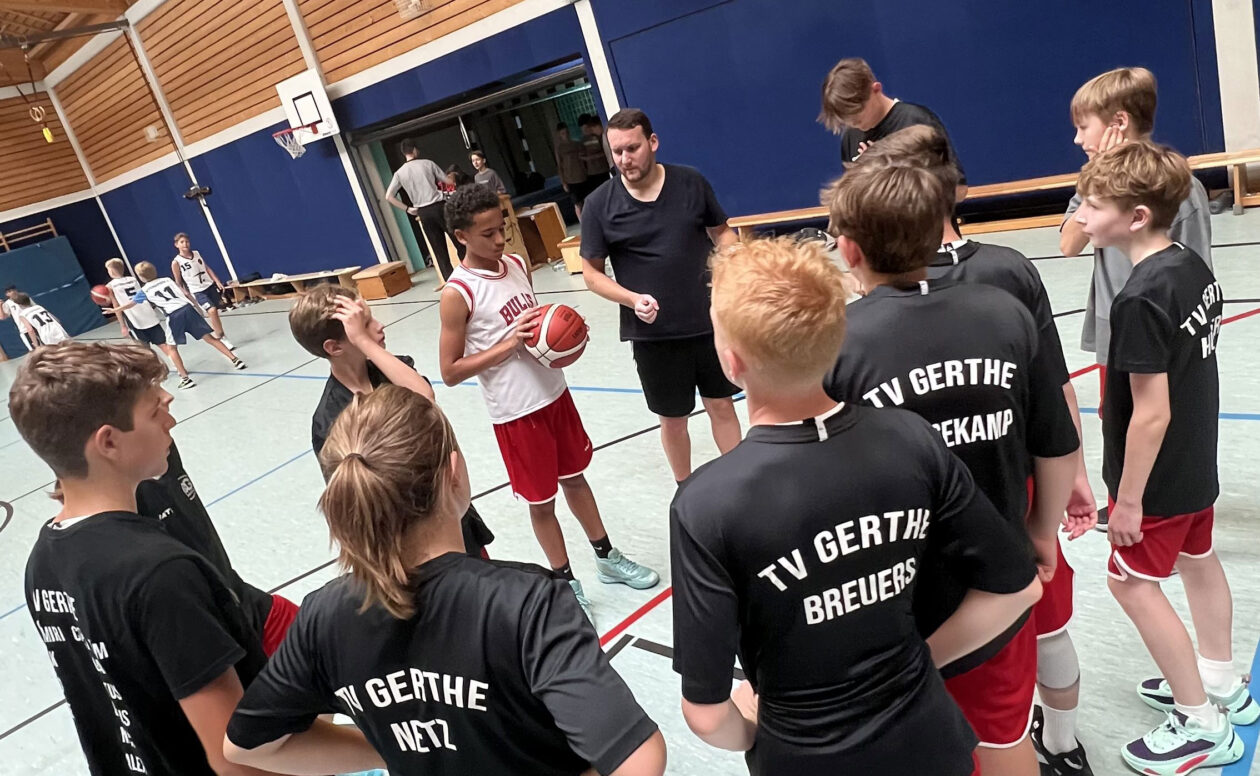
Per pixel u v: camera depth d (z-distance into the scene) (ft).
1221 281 14.19
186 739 4.21
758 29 23.61
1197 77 18.13
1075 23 19.12
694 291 9.62
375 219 37.19
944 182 4.73
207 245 45.98
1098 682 6.91
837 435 3.53
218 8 36.19
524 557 11.26
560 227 32.12
